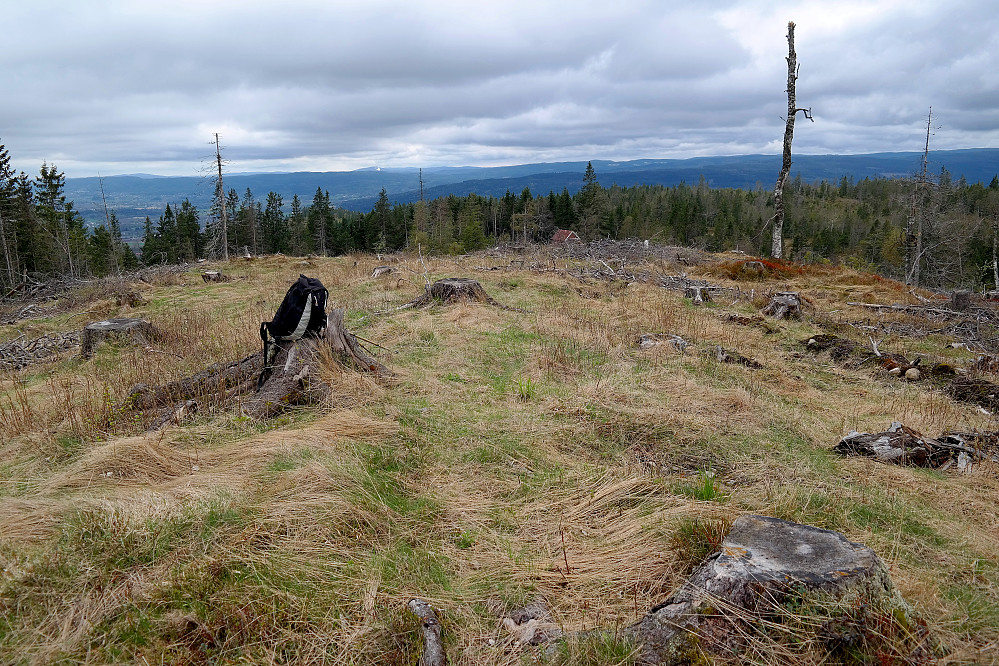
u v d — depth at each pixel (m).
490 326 8.33
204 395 5.34
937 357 8.20
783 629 2.03
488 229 65.75
